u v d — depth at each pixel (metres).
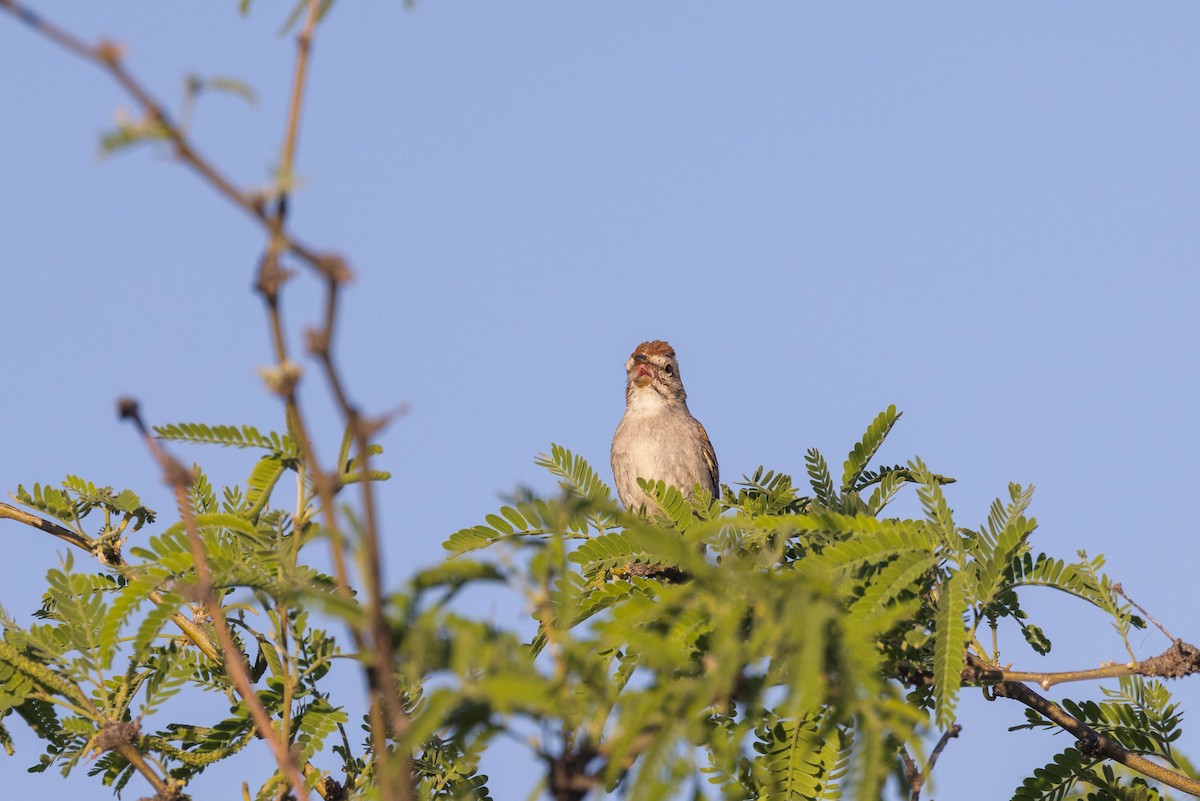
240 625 7.25
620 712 4.11
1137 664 6.90
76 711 6.54
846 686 4.13
